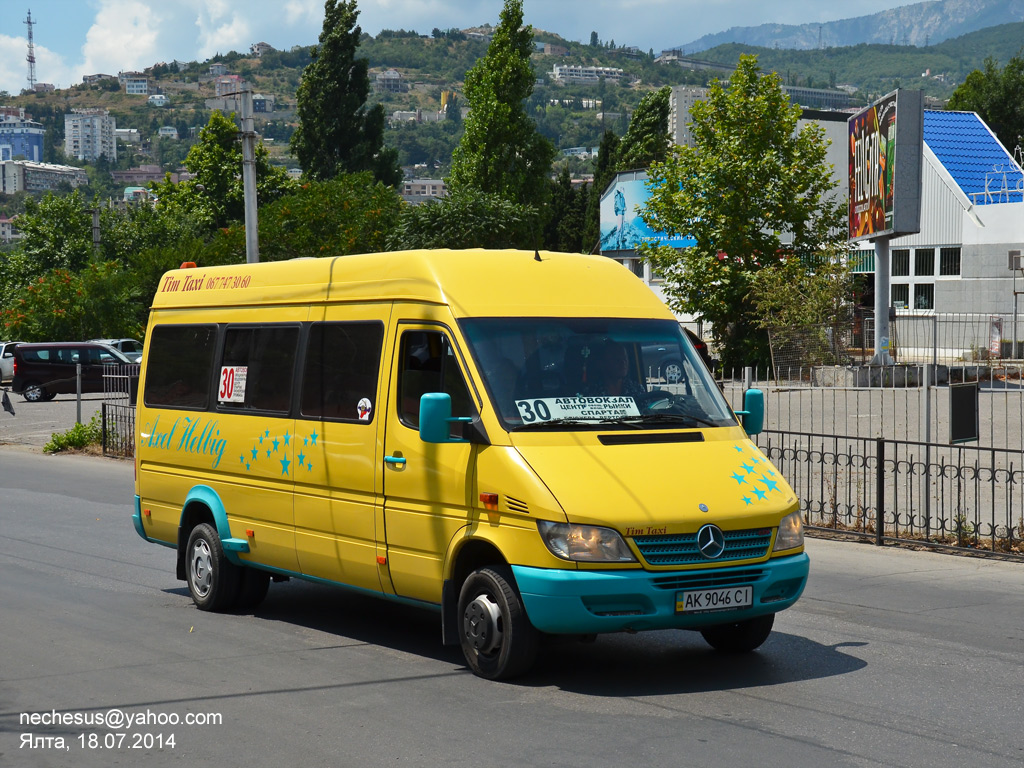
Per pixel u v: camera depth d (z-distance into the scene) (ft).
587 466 22.00
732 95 104.27
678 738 19.02
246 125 82.07
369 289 26.37
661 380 24.77
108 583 34.17
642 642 26.35
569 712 20.59
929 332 107.45
